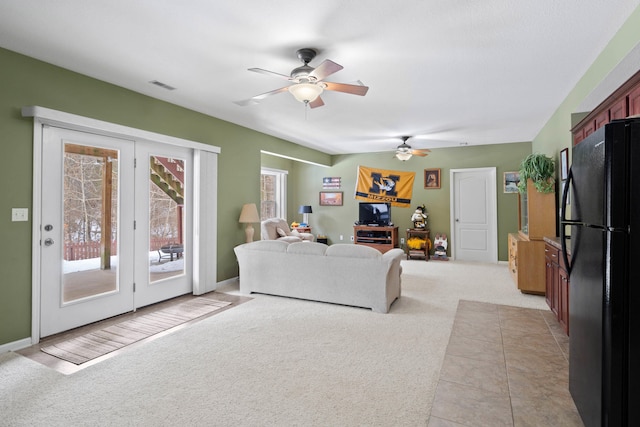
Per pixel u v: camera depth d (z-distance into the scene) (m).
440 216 7.46
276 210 8.44
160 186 4.14
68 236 3.23
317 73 2.54
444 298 4.34
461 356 2.68
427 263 6.86
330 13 2.23
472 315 3.66
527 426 1.83
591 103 3.32
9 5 2.13
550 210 4.36
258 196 5.82
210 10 2.19
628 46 2.27
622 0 2.09
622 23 2.35
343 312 3.76
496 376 2.37
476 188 7.18
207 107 4.40
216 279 4.89
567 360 2.60
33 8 2.17
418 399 2.09
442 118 4.94
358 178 8.14
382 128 5.61
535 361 2.59
